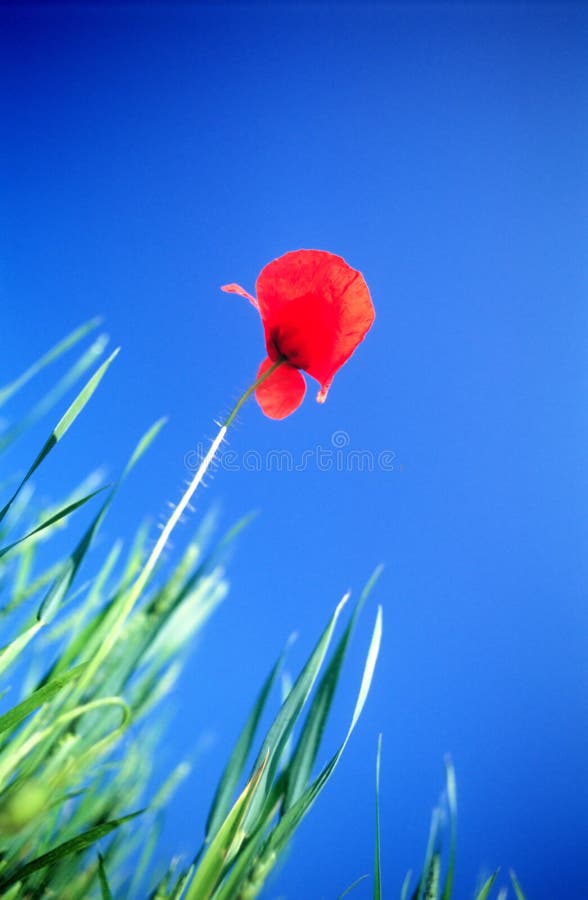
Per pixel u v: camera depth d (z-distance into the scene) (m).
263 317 0.58
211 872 0.52
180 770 0.61
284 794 0.54
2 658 0.53
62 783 0.52
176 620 0.60
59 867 0.55
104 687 0.57
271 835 0.53
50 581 0.59
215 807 0.55
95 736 0.56
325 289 0.58
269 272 0.58
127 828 0.58
